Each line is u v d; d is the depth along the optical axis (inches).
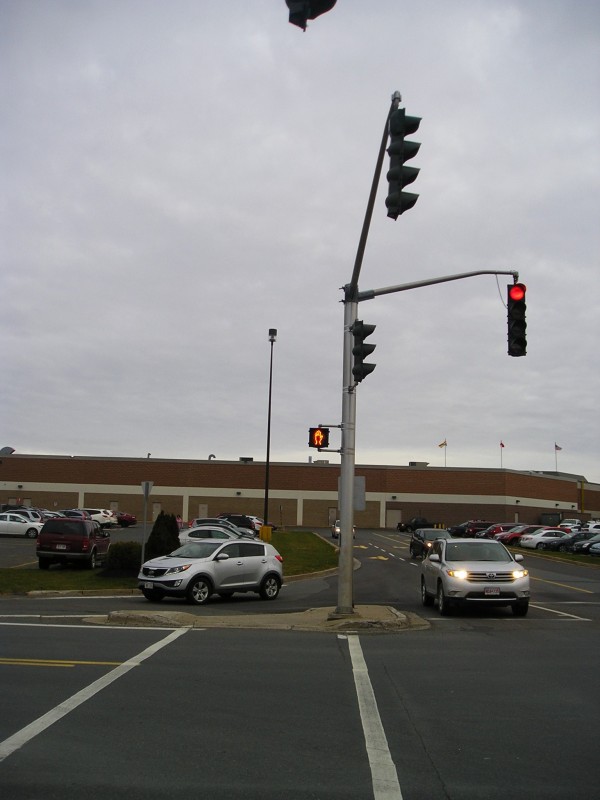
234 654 419.5
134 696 309.7
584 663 408.2
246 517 2326.5
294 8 219.8
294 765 228.8
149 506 3120.1
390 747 248.2
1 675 346.9
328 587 955.3
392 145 406.6
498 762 234.4
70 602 721.0
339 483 597.9
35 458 3134.8
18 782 209.9
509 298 556.4
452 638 506.9
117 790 205.6
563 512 3543.3
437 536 1528.1
